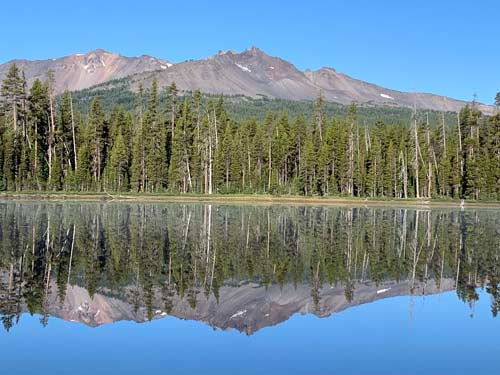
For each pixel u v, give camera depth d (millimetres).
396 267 33344
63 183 101625
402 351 18219
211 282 27531
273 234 47781
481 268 33469
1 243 37625
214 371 16172
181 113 121500
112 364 16578
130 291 25156
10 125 101562
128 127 119125
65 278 27312
